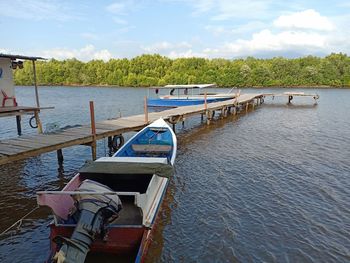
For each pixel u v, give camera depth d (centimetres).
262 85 9481
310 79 9362
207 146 2008
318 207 1110
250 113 3697
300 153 1834
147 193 778
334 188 1281
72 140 1370
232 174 1452
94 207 704
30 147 1227
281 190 1260
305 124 2894
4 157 1103
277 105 4612
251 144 2066
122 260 723
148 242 802
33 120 3241
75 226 695
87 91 8312
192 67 10412
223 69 9994
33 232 941
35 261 806
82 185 786
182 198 1185
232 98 4109
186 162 1642
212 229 963
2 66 1994
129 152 1361
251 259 820
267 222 1004
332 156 1769
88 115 3628
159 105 3647
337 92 7444
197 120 3141
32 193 1224
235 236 923
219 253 844
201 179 1384
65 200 784
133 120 2025
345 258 827
